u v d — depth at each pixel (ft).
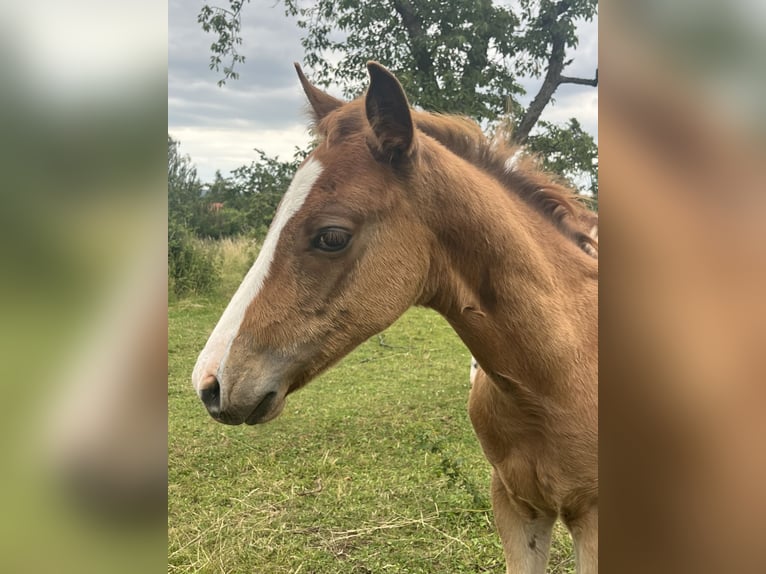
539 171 6.34
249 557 9.24
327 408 16.24
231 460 12.84
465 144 6.18
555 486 5.71
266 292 5.10
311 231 5.09
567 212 6.20
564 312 5.57
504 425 5.87
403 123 5.15
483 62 19.76
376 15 19.66
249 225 29.78
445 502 10.78
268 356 5.06
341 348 5.27
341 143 5.35
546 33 19.65
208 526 10.09
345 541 9.73
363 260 5.17
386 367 20.40
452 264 5.49
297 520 10.37
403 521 10.20
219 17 22.03
